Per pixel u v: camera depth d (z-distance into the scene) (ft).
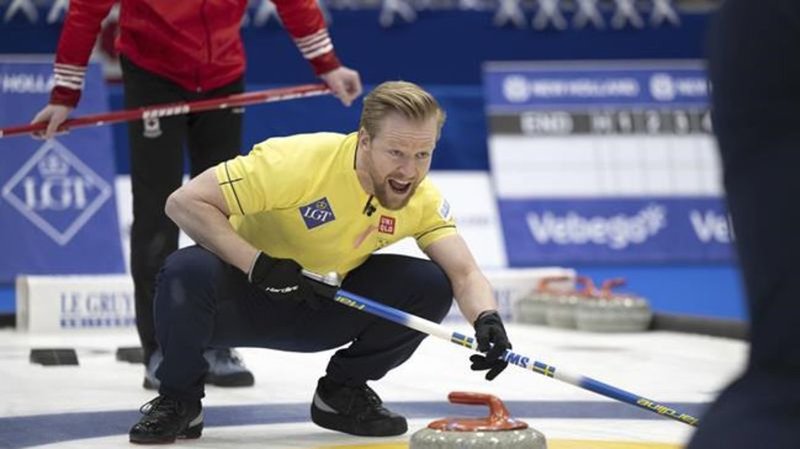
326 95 100.94
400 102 35.86
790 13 23.12
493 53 105.60
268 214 38.78
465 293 38.63
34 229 90.27
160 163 53.36
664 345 72.69
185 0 52.21
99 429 42.86
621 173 104.42
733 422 24.08
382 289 39.55
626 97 106.22
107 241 91.30
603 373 59.72
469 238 100.37
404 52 104.01
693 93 107.24
